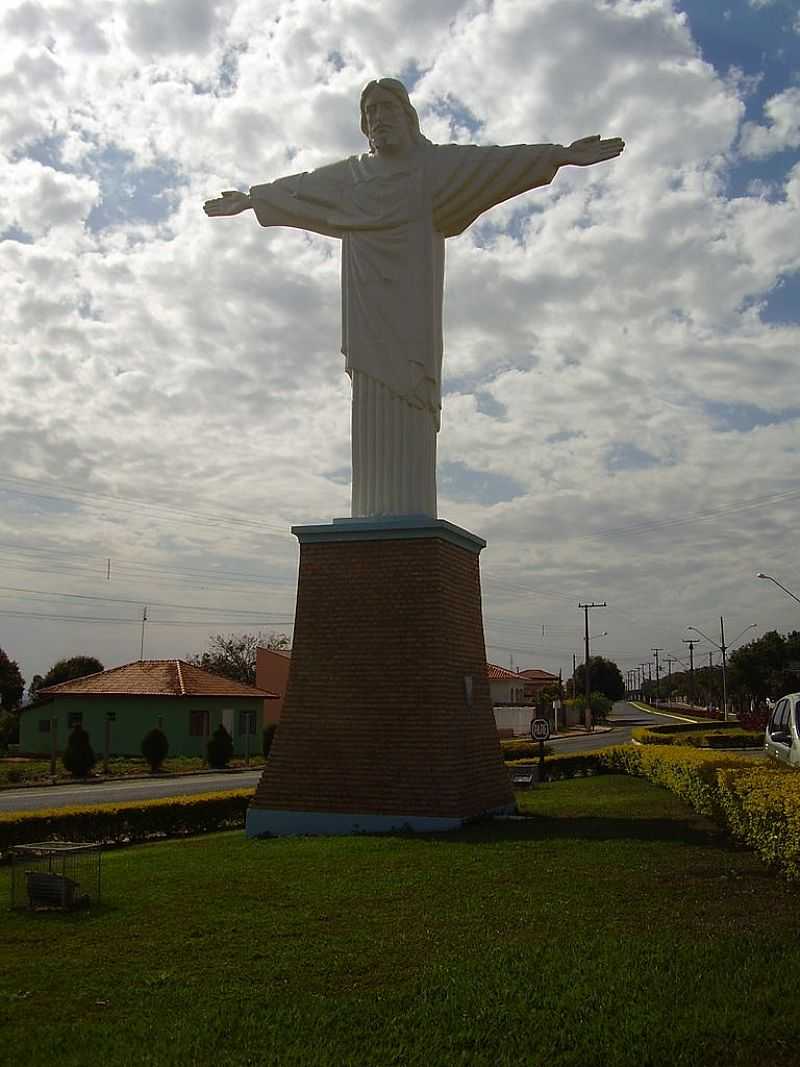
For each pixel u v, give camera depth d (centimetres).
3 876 1308
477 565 1739
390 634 1528
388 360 1628
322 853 1245
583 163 1595
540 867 1093
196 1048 596
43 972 756
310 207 1717
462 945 794
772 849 1040
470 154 1631
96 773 3931
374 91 1644
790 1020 613
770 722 1769
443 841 1312
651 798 1873
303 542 1598
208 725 4925
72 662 8306
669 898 927
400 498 1609
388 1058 579
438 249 1695
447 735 1472
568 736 6831
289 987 704
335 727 1523
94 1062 582
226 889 1036
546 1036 605
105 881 1109
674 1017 624
